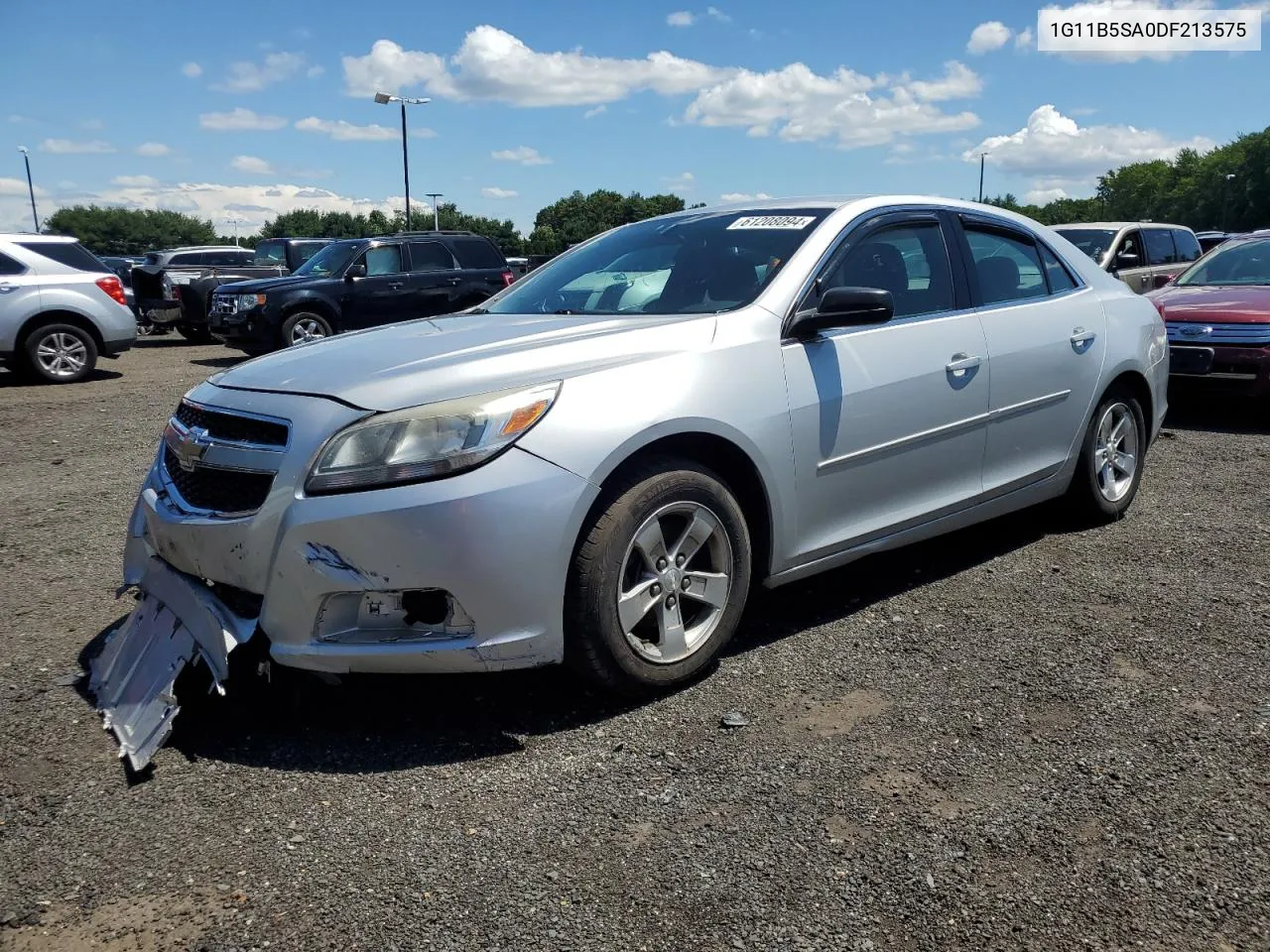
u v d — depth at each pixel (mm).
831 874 2459
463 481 2959
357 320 14922
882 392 3977
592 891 2412
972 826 2646
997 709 3297
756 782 2877
